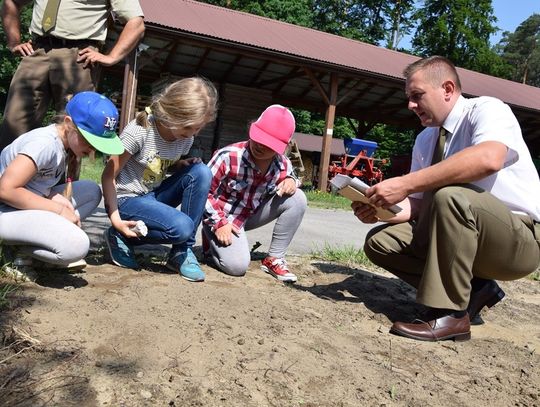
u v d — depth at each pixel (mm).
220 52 14758
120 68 16188
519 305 3775
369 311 3012
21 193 2494
